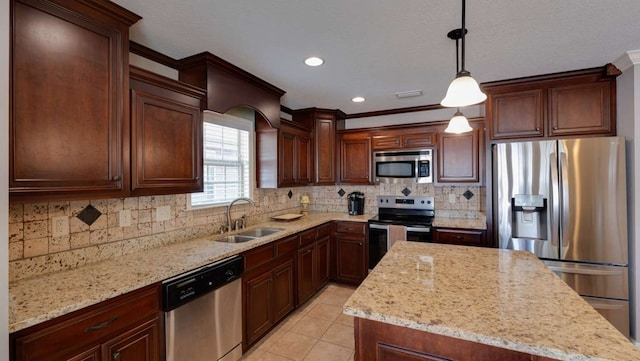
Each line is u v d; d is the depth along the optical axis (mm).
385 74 2652
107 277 1546
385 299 1214
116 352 1386
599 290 2377
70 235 1704
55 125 1362
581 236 2434
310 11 1652
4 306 977
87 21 1493
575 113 2623
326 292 3580
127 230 2010
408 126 3805
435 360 1080
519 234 2658
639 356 815
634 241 2303
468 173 3521
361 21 1763
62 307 1188
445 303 1168
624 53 2211
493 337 921
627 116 2361
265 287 2506
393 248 2062
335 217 3914
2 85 965
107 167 1579
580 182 2436
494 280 1419
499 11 1647
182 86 2021
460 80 1448
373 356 1178
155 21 1746
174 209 2357
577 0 1548
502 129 2846
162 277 1602
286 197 3973
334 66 2465
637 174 2270
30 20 1280
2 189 965
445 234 3264
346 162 4156
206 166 2695
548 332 943
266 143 3279
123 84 1657
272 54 2219
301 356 2287
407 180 3805
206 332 1884
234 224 2936
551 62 2389
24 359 1091
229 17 1711
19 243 1503
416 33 1904
